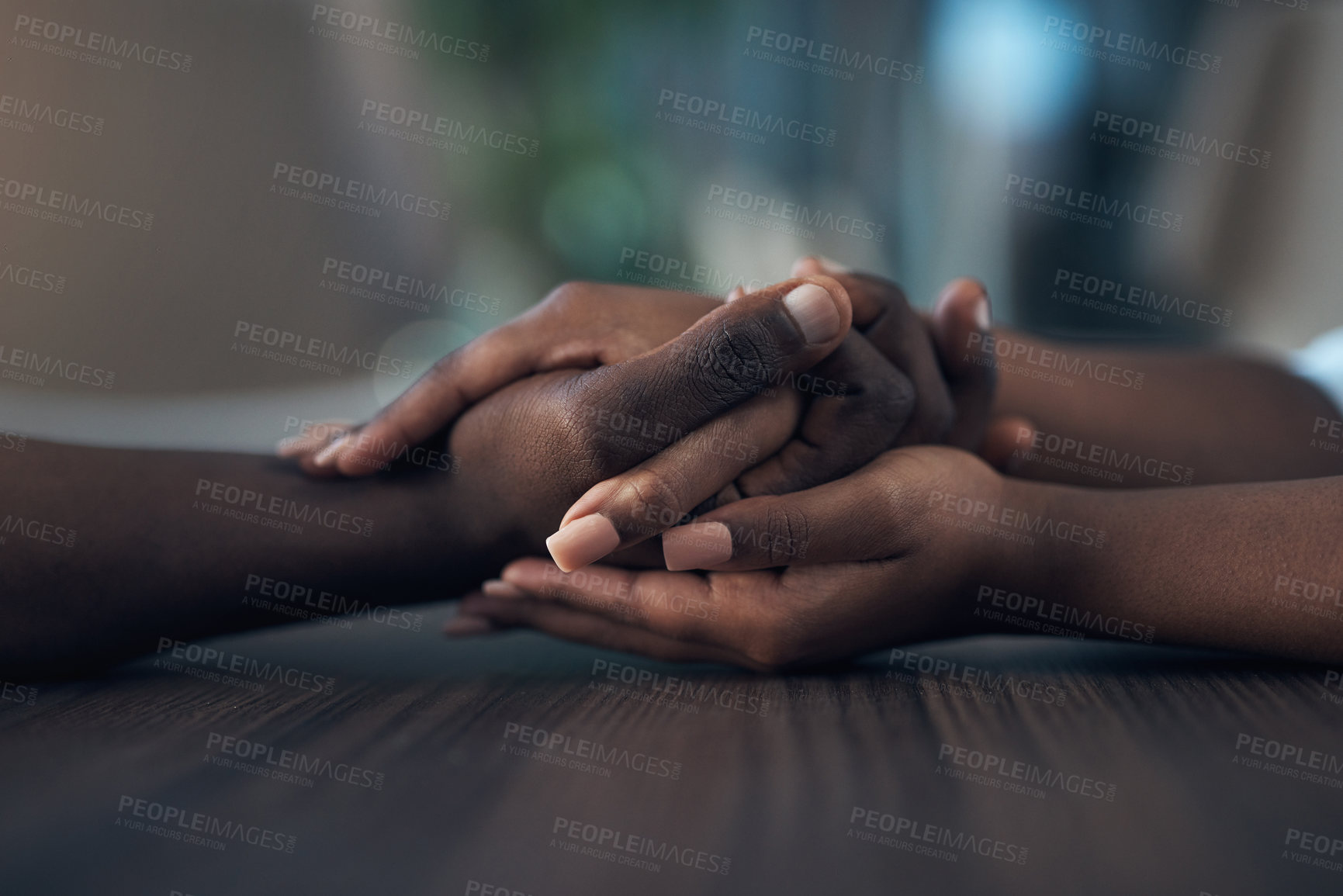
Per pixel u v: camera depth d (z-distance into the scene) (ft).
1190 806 1.51
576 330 1.78
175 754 1.60
